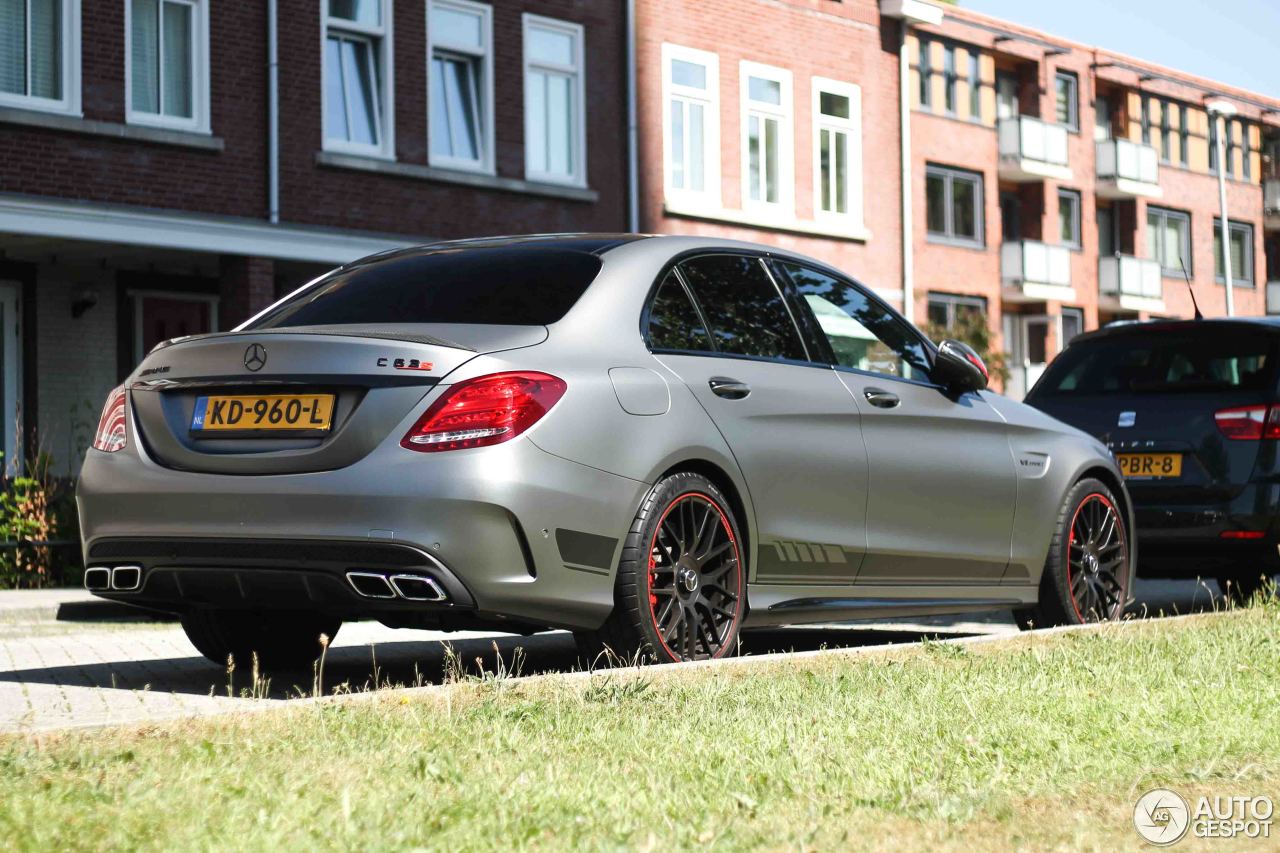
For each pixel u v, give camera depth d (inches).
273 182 722.2
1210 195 1706.4
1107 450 316.5
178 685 234.5
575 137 866.8
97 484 221.1
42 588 541.3
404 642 313.6
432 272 239.3
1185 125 1672.0
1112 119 1579.7
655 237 246.1
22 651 305.3
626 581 216.8
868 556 258.5
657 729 166.4
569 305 223.0
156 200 687.1
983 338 1236.5
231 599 213.9
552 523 206.5
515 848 119.4
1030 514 292.8
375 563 199.9
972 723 170.9
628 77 892.0
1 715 199.8
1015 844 122.1
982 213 1350.9
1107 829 127.3
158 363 222.1
